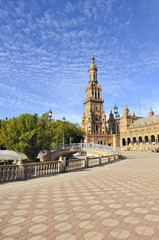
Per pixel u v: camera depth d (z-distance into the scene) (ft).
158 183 31.14
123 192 25.11
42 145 85.87
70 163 50.93
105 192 25.30
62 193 25.14
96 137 278.87
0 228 13.96
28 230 13.55
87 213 16.99
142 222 14.71
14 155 109.91
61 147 123.75
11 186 29.84
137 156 119.96
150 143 231.30
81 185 30.63
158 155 127.54
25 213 17.21
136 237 12.30
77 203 20.26
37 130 83.30
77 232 13.11
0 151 111.04
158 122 224.74
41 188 28.60
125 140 282.77
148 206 18.75
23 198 22.66
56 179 36.55
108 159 75.87
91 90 319.06
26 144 79.71
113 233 12.88
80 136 206.90
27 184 31.58
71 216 16.29
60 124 178.40
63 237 12.38
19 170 36.58
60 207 18.90
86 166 58.08
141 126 266.36
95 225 14.28
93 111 310.04
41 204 20.04
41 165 42.11
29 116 88.12
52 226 14.20
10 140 83.61
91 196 23.25
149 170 49.42
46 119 90.27
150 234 12.69
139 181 33.40
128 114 333.62
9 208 18.74
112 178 37.40
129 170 50.16
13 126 83.97
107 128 357.82
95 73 341.21
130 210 17.60
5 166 34.04
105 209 18.03
